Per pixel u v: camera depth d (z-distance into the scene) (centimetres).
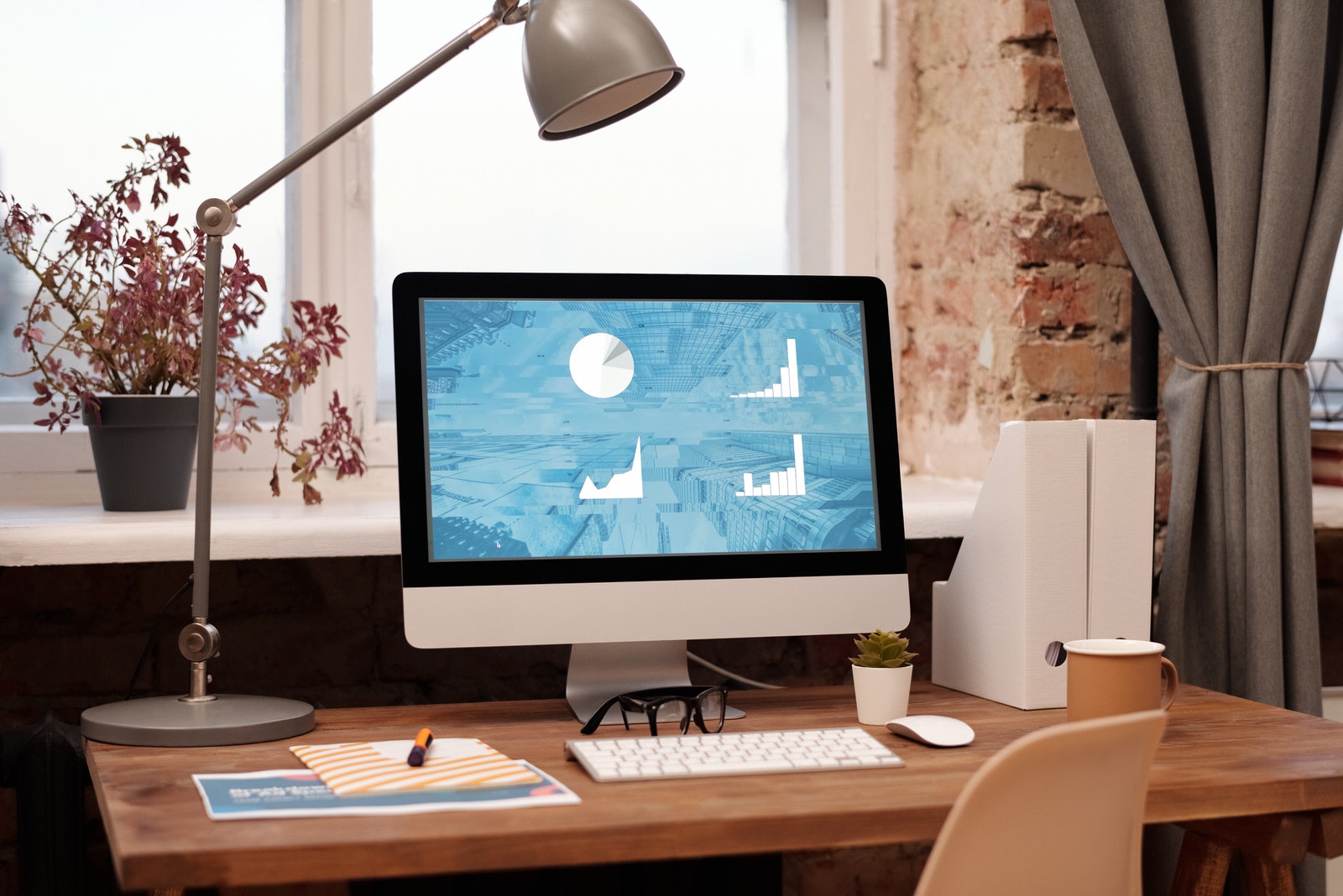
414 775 99
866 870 181
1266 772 104
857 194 194
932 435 191
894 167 195
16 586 154
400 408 123
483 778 98
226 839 83
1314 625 152
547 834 86
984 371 178
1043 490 129
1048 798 85
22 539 131
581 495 126
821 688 143
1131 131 158
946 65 187
